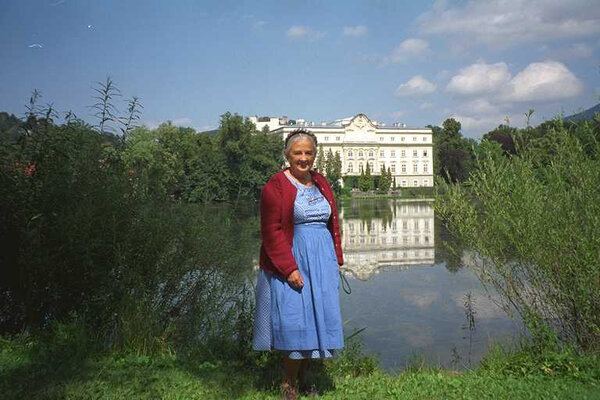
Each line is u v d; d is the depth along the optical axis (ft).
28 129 17.06
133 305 15.57
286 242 10.94
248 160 155.43
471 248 16.26
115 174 17.44
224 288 19.12
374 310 25.79
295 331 10.78
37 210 15.48
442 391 11.51
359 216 111.55
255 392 11.69
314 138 11.45
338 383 12.54
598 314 13.67
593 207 13.41
